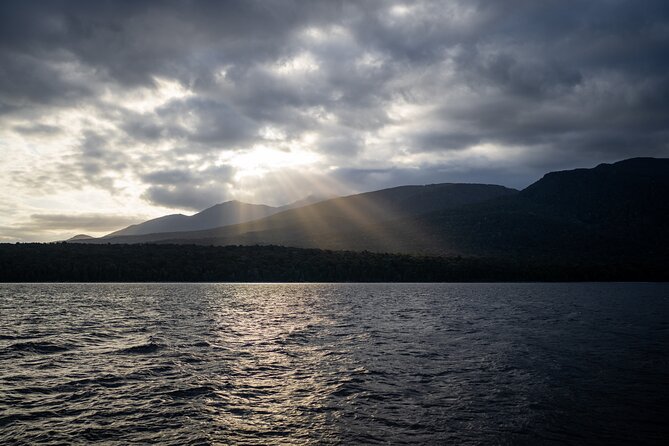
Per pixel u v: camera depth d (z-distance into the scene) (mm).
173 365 30406
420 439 17688
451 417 20156
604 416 20344
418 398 22938
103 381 25984
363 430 18594
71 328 49312
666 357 33719
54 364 30375
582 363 31469
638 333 47031
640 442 17547
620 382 26219
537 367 30156
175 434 18078
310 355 34219
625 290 151000
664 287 172875
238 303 89500
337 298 107375
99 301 92562
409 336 44438
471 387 25016
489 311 73312
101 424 19094
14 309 72625
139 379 26516
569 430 18672
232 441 17438
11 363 30500
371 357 33500
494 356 33938
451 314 68000
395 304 88688
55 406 21359
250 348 37281
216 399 22672
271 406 21641
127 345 38219
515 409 21250
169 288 154875
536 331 48406
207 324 54125
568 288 165750
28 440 17344
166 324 53875
